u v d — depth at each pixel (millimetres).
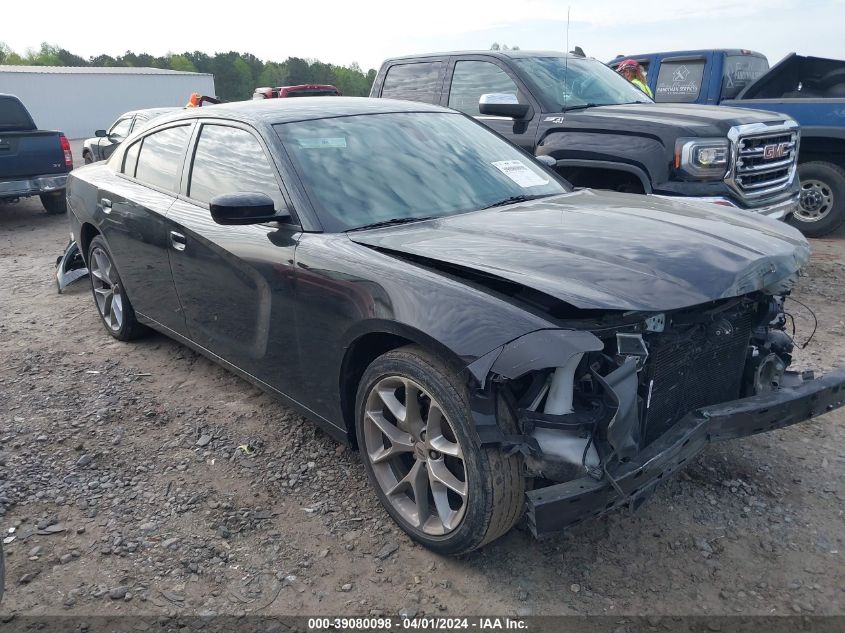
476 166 3809
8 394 4316
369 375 2830
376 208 3291
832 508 3016
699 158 5586
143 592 2602
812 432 3658
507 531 2623
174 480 3340
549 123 6359
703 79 9398
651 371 2570
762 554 2740
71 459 3539
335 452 3547
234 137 3748
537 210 3395
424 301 2561
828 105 7812
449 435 2625
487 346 2336
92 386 4410
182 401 4176
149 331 5188
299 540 2889
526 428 2418
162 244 4090
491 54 7016
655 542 2824
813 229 8258
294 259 3111
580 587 2592
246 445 3645
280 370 3398
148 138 4641
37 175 10484
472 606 2516
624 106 6602
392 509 2893
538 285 2396
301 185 3271
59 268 6707
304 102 3994
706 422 2604
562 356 2230
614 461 2373
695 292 2449
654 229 2986
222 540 2895
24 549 2844
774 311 3059
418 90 7645
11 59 105312
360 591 2604
